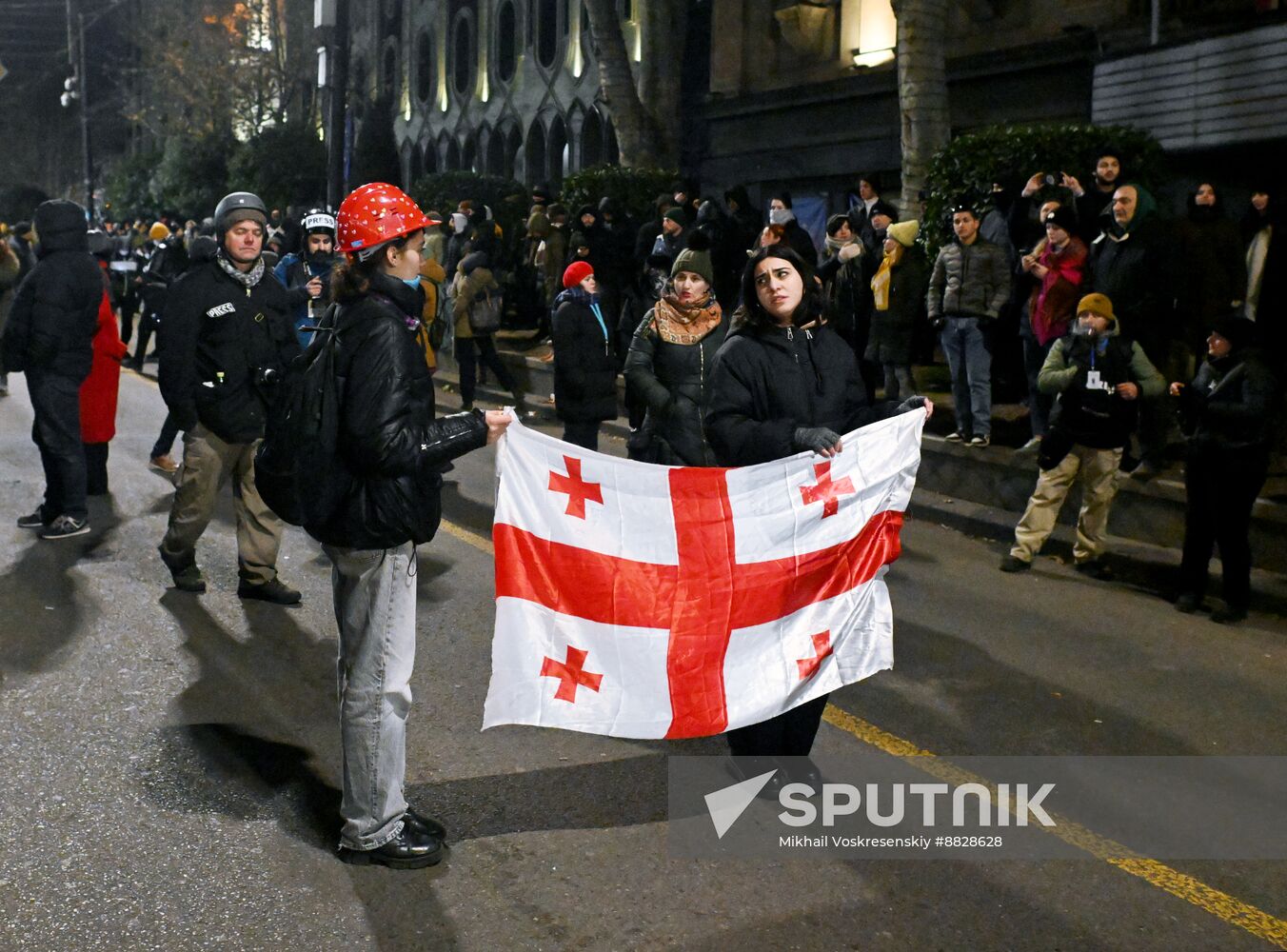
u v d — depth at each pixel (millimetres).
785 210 11516
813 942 3578
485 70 27750
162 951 3455
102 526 8219
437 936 3570
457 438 3793
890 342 10195
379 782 3922
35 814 4223
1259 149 11523
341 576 3869
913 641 6398
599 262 14070
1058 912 3785
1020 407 10898
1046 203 8984
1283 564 7402
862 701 5543
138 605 6508
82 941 3494
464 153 28859
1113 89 12766
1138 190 8617
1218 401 6684
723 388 4336
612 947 3531
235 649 5914
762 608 4320
